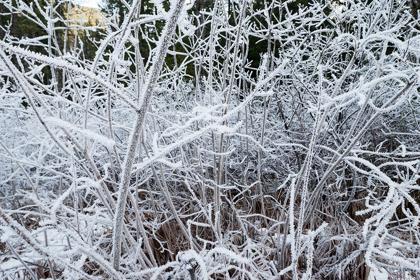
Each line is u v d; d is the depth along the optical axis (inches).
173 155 92.4
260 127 109.7
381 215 45.9
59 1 53.8
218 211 58.9
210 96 58.4
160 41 27.5
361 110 54.6
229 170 112.3
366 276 64.1
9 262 62.2
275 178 112.2
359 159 50.6
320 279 66.8
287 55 81.0
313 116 79.7
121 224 34.0
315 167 97.0
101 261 33.1
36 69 49.2
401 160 104.3
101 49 38.0
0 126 100.8
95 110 83.2
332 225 81.7
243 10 51.0
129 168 31.6
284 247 60.3
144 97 29.2
